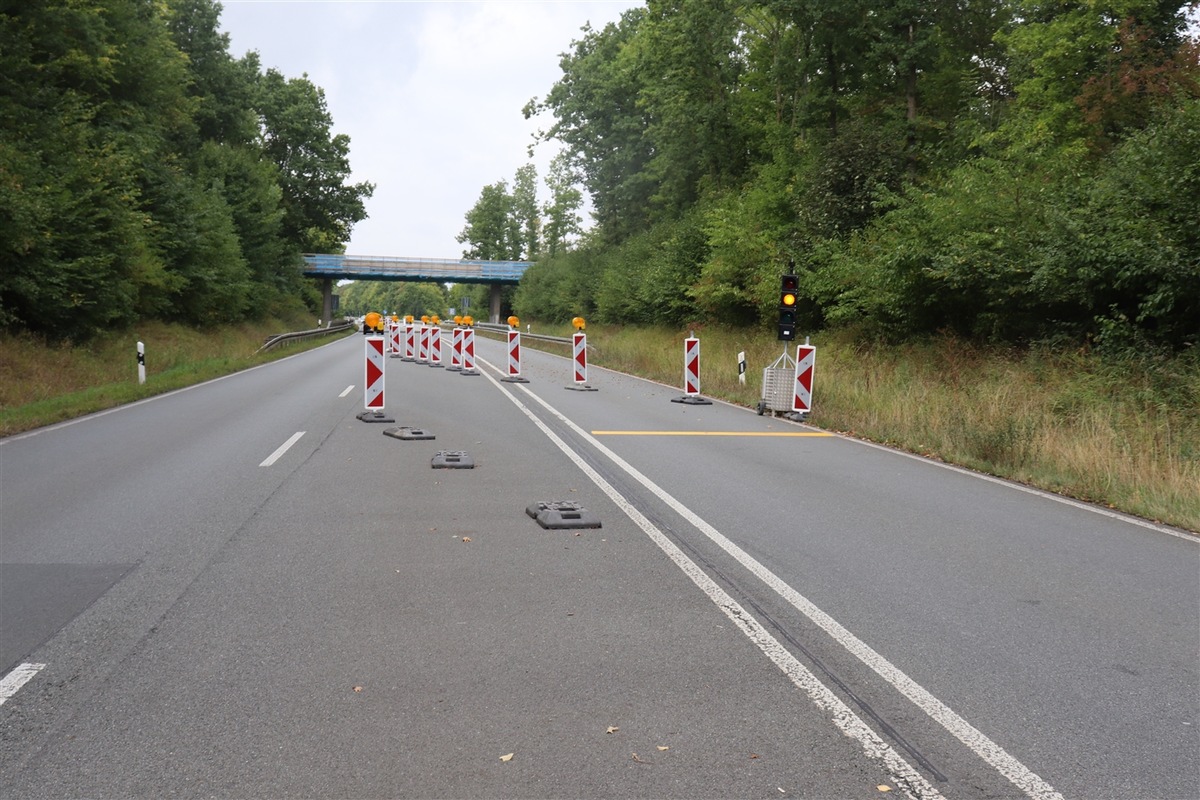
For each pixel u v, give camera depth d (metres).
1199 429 11.46
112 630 4.67
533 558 6.16
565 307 59.66
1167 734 3.66
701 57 37.09
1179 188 13.48
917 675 4.23
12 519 7.16
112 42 32.06
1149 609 5.30
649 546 6.54
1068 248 14.96
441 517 7.38
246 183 53.44
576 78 52.69
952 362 17.84
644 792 3.12
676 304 36.16
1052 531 7.33
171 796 3.07
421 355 30.88
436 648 4.47
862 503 8.28
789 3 29.06
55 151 25.66
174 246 37.16
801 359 14.95
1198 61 20.44
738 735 3.57
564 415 14.91
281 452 10.65
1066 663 4.41
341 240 72.56
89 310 25.31
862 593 5.50
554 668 4.23
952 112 31.30
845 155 26.55
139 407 15.64
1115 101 21.34
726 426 13.98
